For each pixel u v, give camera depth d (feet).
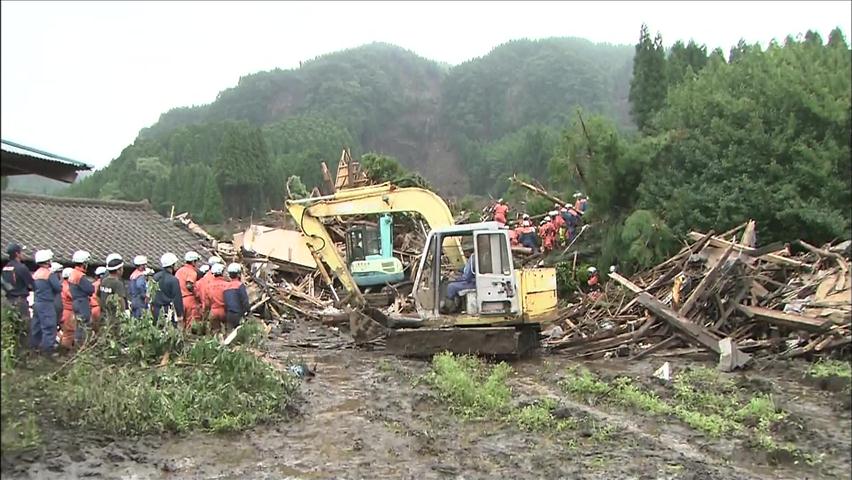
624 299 57.77
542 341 52.85
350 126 508.94
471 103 546.26
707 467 26.61
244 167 242.58
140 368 33.73
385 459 27.55
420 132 561.43
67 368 33.71
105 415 29.30
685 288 52.65
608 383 39.14
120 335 35.81
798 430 30.99
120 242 74.59
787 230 63.36
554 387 39.73
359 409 34.71
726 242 55.21
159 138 351.67
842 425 32.42
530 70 544.62
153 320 37.45
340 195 57.06
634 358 47.06
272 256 81.05
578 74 530.27
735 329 48.60
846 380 37.73
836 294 47.01
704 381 39.50
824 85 69.36
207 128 335.67
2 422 18.95
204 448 28.60
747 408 33.73
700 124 73.26
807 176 63.87
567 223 78.18
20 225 68.54
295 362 44.45
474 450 28.58
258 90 566.77
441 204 54.85
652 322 49.85
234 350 34.53
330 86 561.43
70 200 78.18
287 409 34.22
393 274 68.80
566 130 77.77
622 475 25.62
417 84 638.94
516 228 81.76
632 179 73.77
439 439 29.96
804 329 44.83
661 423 32.71
